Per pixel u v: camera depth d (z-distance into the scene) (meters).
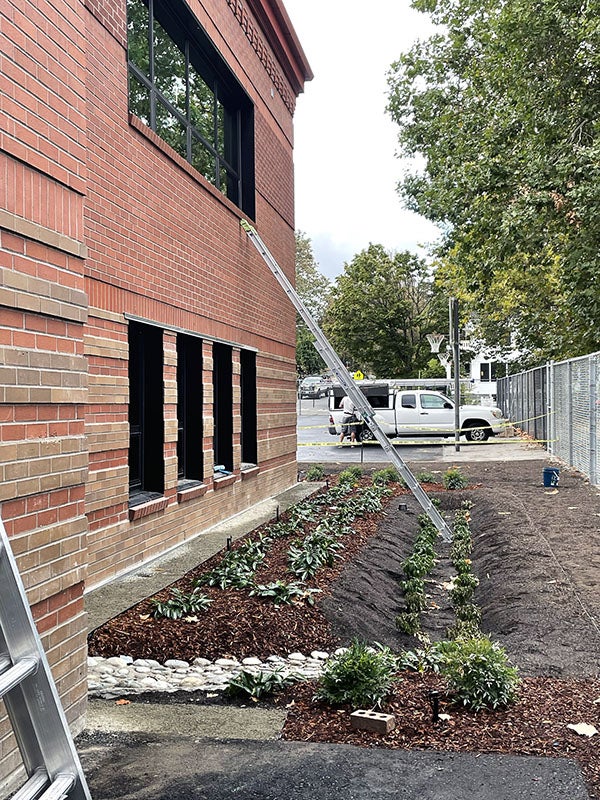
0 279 3.94
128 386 8.59
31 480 4.16
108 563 8.12
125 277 8.47
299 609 7.09
